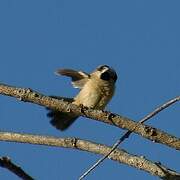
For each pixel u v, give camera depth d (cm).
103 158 833
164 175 928
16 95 909
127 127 877
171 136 863
